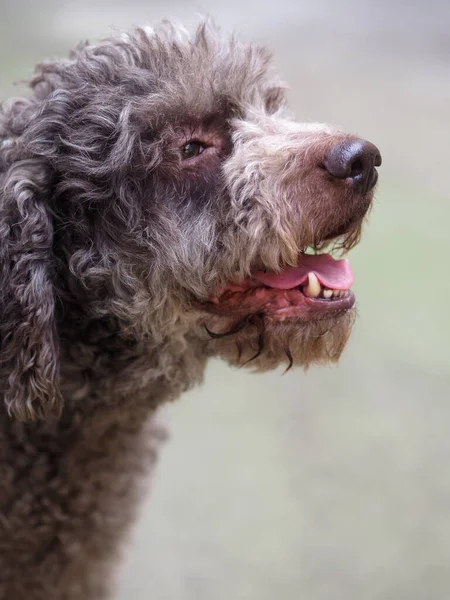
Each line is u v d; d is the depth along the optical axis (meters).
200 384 0.83
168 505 1.15
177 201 0.78
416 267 1.70
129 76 0.78
